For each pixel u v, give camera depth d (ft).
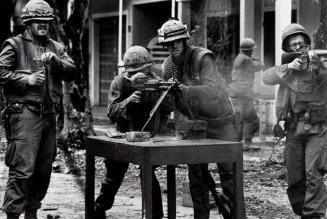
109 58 73.10
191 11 55.31
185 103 21.03
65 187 32.89
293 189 24.04
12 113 22.20
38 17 22.50
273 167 38.50
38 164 22.91
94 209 22.67
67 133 41.47
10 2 60.03
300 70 23.25
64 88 41.96
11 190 21.99
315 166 23.02
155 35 67.56
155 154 18.48
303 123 23.15
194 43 54.44
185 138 20.42
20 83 21.93
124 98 22.89
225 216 21.99
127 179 35.47
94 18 74.33
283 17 47.78
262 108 51.24
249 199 29.86
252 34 53.83
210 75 21.68
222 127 22.36
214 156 19.20
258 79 54.54
